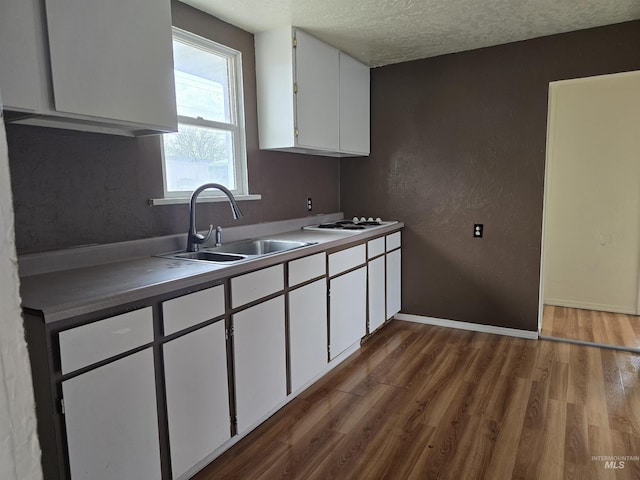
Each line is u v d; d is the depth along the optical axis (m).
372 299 3.24
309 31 2.83
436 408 2.31
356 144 3.54
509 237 3.32
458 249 3.53
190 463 1.72
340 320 2.80
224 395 1.88
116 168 2.04
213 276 1.77
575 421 2.15
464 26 2.81
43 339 1.24
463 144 3.42
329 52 3.11
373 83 3.73
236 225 2.79
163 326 1.58
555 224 4.12
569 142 3.97
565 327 3.56
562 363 2.85
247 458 1.92
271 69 2.81
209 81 2.60
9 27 1.33
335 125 3.21
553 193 4.09
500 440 2.01
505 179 3.29
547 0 2.43
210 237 2.55
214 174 2.66
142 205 2.18
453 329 3.57
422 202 3.63
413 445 1.99
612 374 2.68
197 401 1.74
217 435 1.85
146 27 1.76
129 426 1.47
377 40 3.03
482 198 3.39
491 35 2.99
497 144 3.29
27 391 0.39
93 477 1.36
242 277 1.95
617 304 3.96
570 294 4.15
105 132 1.95
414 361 2.92
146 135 2.05
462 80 3.36
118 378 1.42
